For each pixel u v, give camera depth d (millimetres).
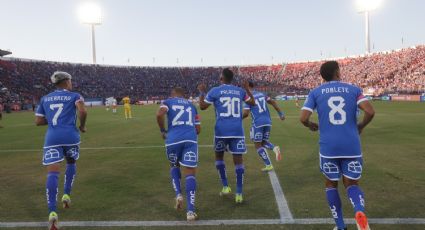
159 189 6352
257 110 7906
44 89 55906
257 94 7969
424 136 12766
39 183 6977
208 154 9930
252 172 7574
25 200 5816
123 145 12109
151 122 22062
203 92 5766
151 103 64500
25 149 11672
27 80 55781
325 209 5023
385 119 19578
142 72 77500
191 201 4809
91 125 20203
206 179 7035
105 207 5352
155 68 80938
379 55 67312
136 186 6574
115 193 6121
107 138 14109
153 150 10930
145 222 4688
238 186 5480
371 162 8289
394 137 12539
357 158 3875
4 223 4742
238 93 5668
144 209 5238
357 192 3775
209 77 80000
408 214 4766
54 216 4359
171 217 4875
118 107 49406
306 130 15547
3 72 53906
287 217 4734
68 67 66938
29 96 52094
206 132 15539
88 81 66188
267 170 7676
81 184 6777
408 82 53688
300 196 5699
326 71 4145
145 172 7773
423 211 4883
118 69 75812
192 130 5230
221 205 5359
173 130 5191
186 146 5129
